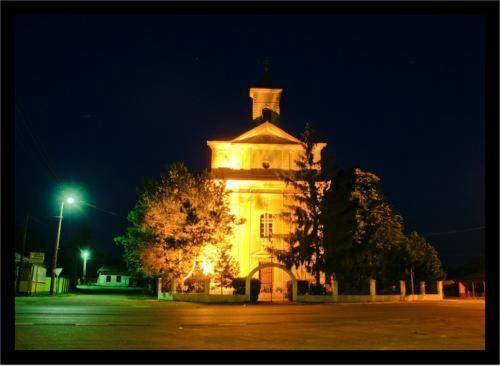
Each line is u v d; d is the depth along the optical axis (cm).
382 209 4253
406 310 2528
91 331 1323
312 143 3988
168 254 3494
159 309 2462
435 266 5209
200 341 1142
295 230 3978
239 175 4322
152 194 3709
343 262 3681
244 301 3322
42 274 4312
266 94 4722
